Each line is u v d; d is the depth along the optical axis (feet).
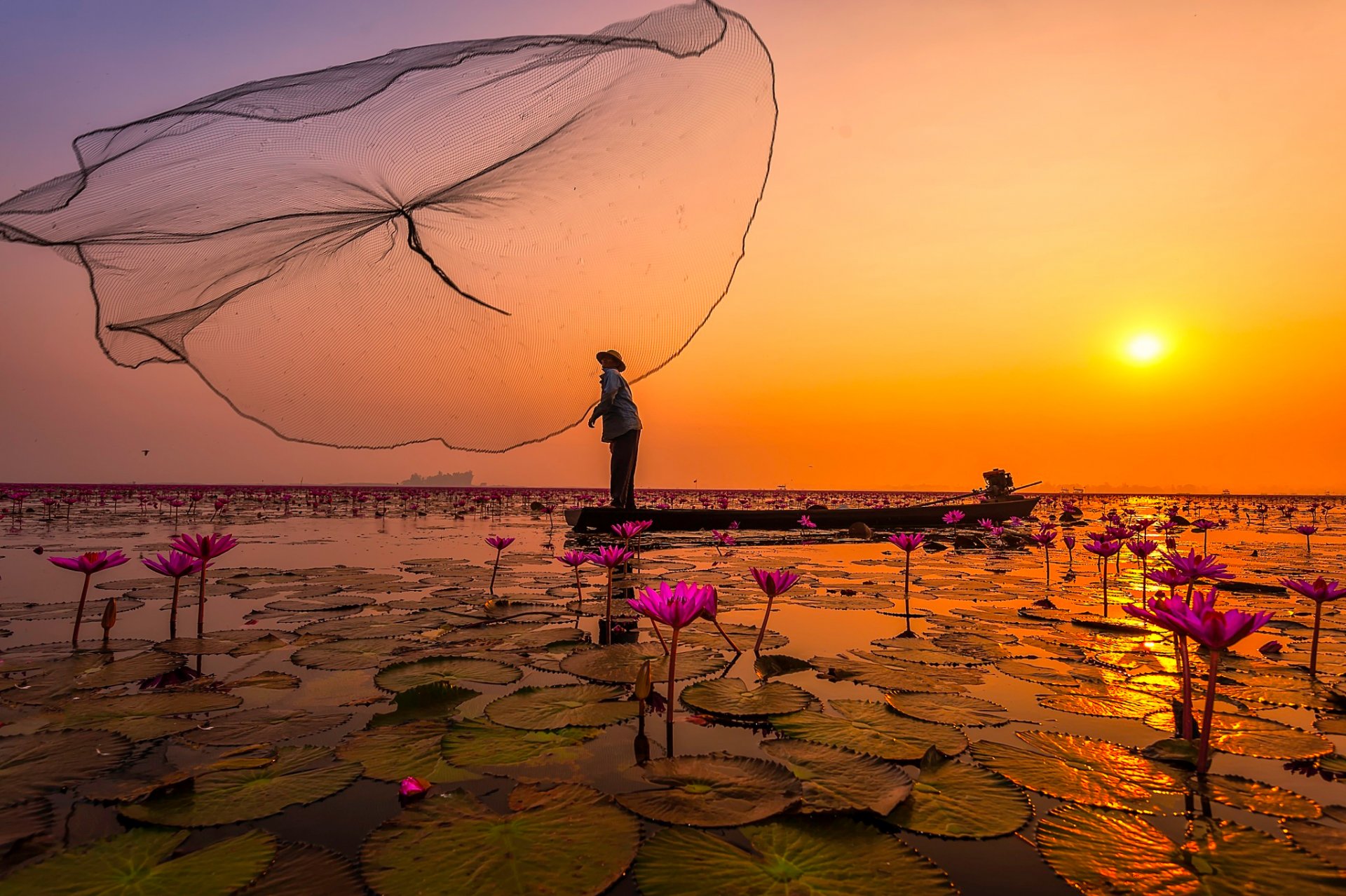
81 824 5.48
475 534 41.16
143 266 8.95
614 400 41.22
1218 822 5.72
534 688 9.28
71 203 8.36
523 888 4.64
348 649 11.77
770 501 123.95
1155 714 8.62
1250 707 9.08
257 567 23.41
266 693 9.17
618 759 6.91
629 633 13.34
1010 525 43.32
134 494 124.57
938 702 8.98
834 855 5.16
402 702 8.71
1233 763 7.00
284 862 4.94
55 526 43.93
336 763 6.77
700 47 11.25
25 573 21.22
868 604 17.10
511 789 6.17
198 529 42.45
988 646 12.39
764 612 16.06
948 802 6.06
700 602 7.88
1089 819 5.76
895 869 4.96
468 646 11.93
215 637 12.50
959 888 4.73
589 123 10.68
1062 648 12.41
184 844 5.20
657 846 5.20
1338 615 16.11
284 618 14.61
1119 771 6.75
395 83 9.82
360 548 31.68
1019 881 4.83
